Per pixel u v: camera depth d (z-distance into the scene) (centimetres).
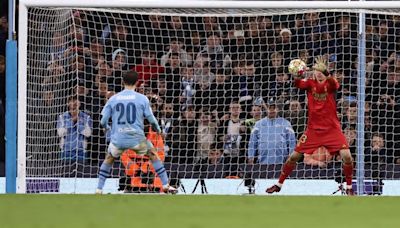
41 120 4047
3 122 4275
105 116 3584
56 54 4159
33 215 2231
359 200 2667
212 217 2181
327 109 3566
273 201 2631
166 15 4247
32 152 3972
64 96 4138
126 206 2475
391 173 4162
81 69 4281
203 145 4194
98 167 4106
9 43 3769
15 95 3759
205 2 3919
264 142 4069
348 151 3569
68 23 4278
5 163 3950
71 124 4066
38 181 3950
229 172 4147
